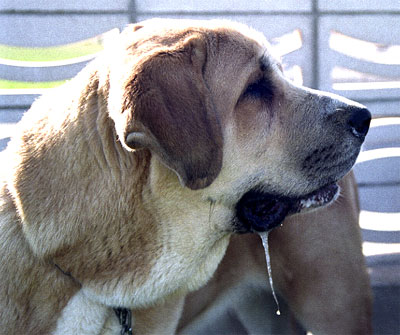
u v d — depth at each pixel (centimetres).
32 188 155
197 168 150
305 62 226
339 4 226
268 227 160
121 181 154
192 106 150
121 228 154
